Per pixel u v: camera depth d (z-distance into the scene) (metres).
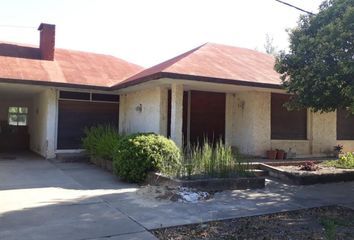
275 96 14.16
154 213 6.91
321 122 15.09
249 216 6.91
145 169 9.98
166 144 10.32
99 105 16.06
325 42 8.72
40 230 5.79
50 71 15.62
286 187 9.95
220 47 16.39
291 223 6.56
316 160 13.38
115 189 9.15
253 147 13.48
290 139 14.43
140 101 14.71
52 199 7.93
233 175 9.57
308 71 9.23
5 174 11.09
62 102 15.37
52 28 17.56
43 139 15.92
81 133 15.67
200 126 14.52
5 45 17.75
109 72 17.38
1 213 6.73
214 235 5.75
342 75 8.55
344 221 6.77
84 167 12.82
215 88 13.38
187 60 12.85
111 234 5.67
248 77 12.31
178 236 5.66
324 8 9.80
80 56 19.33
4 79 13.25
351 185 10.45
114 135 13.10
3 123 20.84
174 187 8.73
